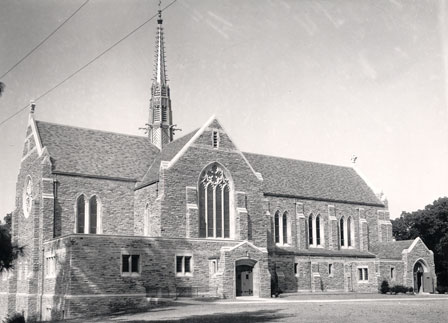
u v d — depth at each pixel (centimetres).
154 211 5938
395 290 7288
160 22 9206
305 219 7800
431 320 3206
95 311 4919
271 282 6544
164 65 9125
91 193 6212
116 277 5106
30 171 6319
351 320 3219
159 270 5378
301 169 8531
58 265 5181
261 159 8206
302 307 4172
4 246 3731
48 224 5803
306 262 7400
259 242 6431
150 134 8906
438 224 9475
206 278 5678
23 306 5869
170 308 4478
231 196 6331
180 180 5966
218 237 6141
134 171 6669
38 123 6569
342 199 8331
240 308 4181
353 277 7856
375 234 8656
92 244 5028
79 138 6719
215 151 6288
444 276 9475
